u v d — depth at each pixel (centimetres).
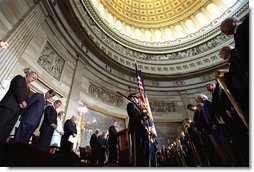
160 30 2052
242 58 261
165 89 1603
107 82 1340
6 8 652
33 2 852
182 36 1930
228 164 372
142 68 1647
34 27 803
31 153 236
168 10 2028
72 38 1127
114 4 1884
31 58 761
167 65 1728
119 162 450
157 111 1451
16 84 329
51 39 948
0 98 502
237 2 1523
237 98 255
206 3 1811
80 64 1153
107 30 1555
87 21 1340
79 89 1050
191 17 1931
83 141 909
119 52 1568
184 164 638
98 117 1107
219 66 1485
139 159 354
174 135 1319
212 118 356
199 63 1634
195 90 1545
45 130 412
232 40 1497
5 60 595
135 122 389
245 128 295
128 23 2000
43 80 809
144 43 1845
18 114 346
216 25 1614
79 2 1279
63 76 976
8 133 323
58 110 846
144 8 2092
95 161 568
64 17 1097
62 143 518
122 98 1359
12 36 651
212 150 423
